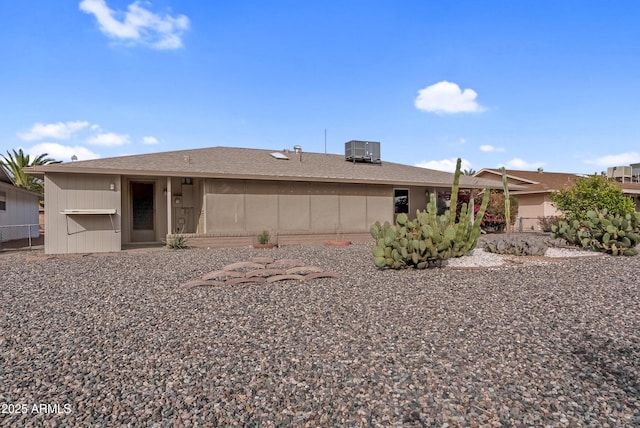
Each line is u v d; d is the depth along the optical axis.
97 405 2.70
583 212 15.95
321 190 15.04
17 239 18.61
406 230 8.61
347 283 6.75
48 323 4.66
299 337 4.04
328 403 2.69
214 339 4.03
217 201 13.41
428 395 2.77
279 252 11.59
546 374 3.08
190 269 8.55
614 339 3.85
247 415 2.54
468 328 4.25
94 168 11.42
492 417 2.47
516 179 24.81
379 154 18.84
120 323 4.63
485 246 10.75
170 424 2.44
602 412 2.51
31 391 2.93
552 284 6.46
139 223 14.05
